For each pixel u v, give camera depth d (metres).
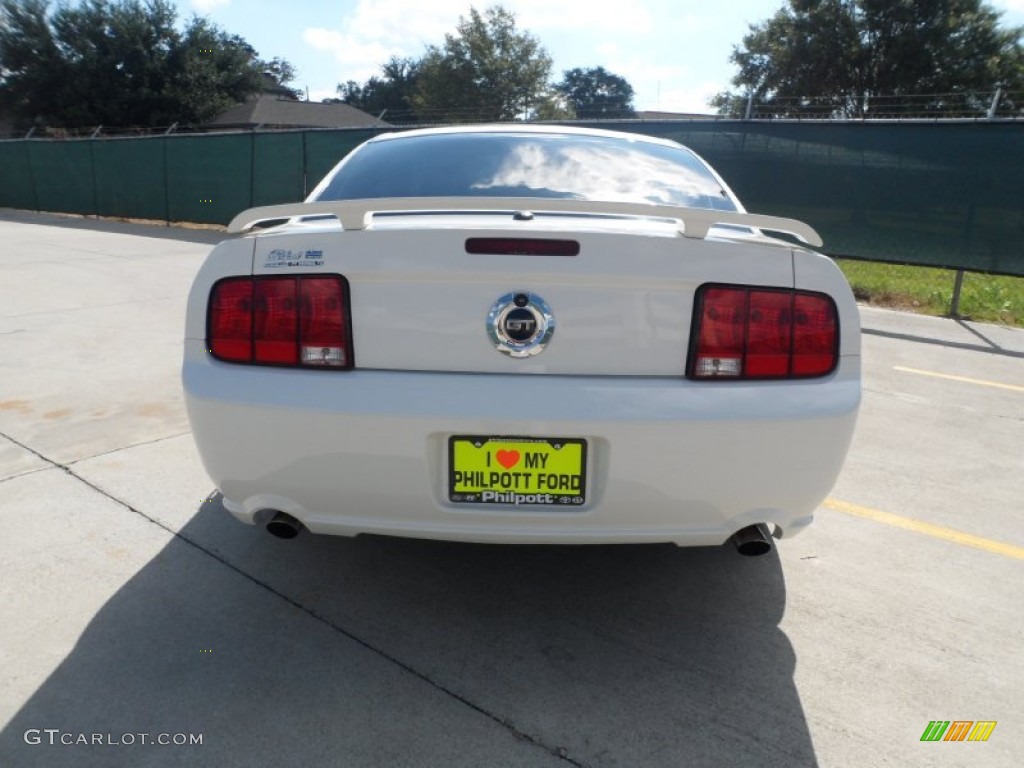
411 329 1.98
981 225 7.41
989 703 2.07
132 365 5.17
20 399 4.40
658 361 1.98
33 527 2.89
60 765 1.79
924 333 6.96
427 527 2.05
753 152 8.76
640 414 1.92
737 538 2.15
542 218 2.25
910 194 7.80
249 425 2.01
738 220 1.95
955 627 2.42
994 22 36.22
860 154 8.04
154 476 3.36
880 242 8.08
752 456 1.97
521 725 1.96
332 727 1.93
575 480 1.98
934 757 1.88
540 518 2.00
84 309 7.08
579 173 2.81
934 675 2.18
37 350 5.54
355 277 1.98
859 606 2.52
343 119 48.25
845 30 36.69
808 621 2.43
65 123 40.00
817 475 2.03
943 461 3.79
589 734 1.93
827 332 2.03
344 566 2.70
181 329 6.27
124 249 11.98
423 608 2.46
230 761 1.82
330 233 2.01
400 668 2.16
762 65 40.19
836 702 2.06
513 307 1.95
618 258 1.93
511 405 1.92
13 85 40.28
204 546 2.80
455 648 2.26
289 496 2.08
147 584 2.54
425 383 1.96
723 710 2.02
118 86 40.06
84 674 2.10
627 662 2.21
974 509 3.26
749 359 1.99
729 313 1.98
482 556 2.79
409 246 1.95
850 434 2.03
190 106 41.03
